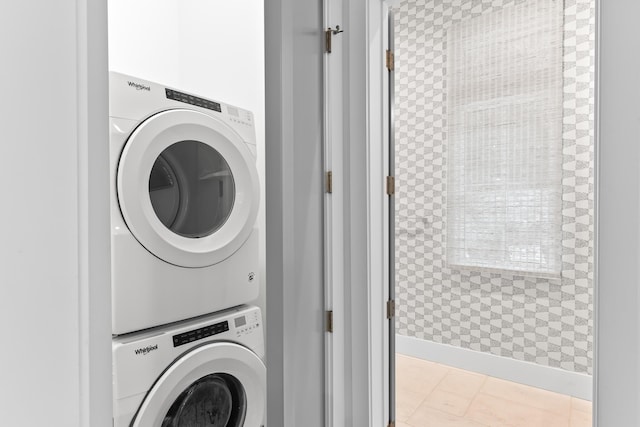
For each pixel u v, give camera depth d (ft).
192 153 4.84
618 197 2.74
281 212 4.44
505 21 8.38
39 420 1.36
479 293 8.86
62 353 1.41
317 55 4.91
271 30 4.43
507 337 8.52
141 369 3.90
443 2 9.20
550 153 7.93
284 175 4.42
